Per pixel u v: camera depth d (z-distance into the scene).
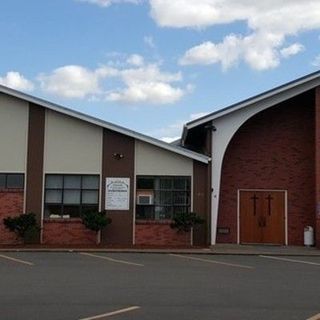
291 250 24.20
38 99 25.72
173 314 9.94
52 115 26.05
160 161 25.89
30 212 25.62
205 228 25.59
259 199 27.00
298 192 26.97
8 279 14.24
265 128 27.28
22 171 25.86
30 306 10.52
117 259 19.81
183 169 25.89
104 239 25.59
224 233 26.73
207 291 12.61
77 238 25.67
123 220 25.70
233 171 27.11
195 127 26.27
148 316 9.74
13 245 24.78
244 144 27.23
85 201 25.86
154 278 14.70
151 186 25.89
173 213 25.81
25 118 26.05
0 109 26.03
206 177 25.77
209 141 25.88
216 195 25.80
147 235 25.62
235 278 14.98
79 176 25.92
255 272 16.48
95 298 11.49
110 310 10.24
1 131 25.97
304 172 27.06
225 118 25.86
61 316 9.65
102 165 25.91
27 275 15.07
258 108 25.70
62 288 12.80
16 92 25.66
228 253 22.53
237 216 26.91
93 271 16.12
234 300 11.47
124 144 25.97
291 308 10.65
